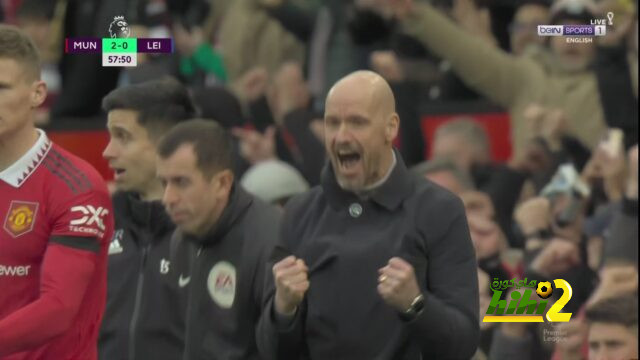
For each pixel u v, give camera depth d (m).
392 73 27.12
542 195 24.30
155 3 29.75
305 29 31.72
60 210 16.34
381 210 16.09
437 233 15.90
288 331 15.97
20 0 33.91
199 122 18.41
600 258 23.16
